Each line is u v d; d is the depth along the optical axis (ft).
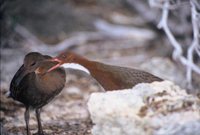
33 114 42.65
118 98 28.76
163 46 62.44
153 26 65.92
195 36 44.88
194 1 44.86
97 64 33.94
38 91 33.60
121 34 68.13
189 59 46.68
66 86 50.90
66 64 33.99
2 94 46.16
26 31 65.16
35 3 68.49
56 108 44.70
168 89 30.19
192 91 47.55
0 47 58.80
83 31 69.31
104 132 28.73
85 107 45.16
